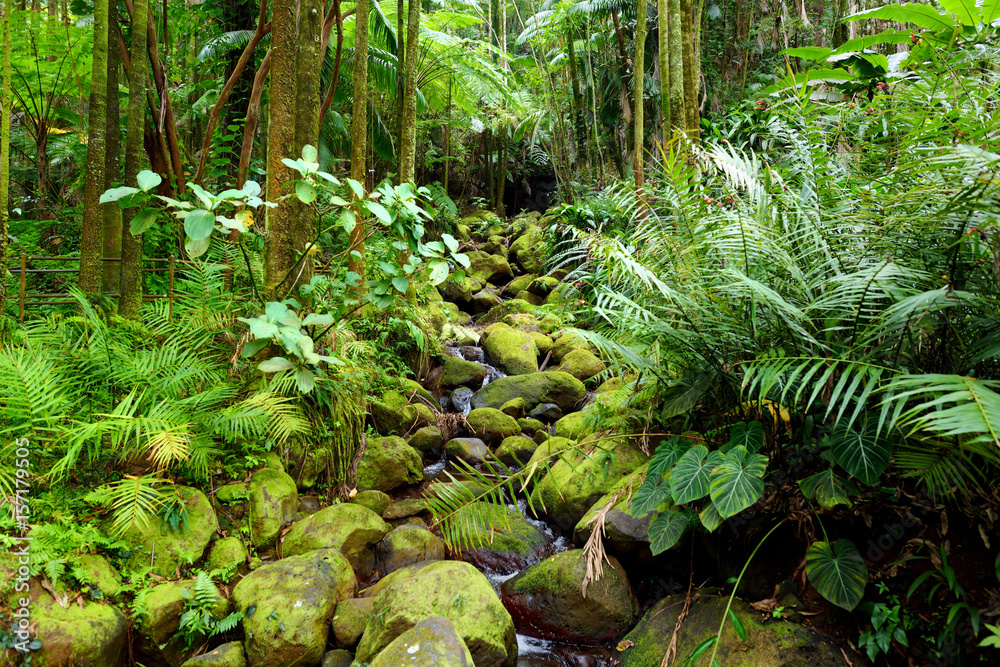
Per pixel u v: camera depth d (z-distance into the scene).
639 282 2.71
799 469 2.25
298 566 2.33
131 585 2.09
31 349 2.49
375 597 2.36
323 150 6.98
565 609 2.47
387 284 3.08
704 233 2.58
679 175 2.75
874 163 2.63
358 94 4.29
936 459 1.85
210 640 2.13
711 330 2.38
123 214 3.62
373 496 3.25
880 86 3.32
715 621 2.18
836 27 5.52
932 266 1.97
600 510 2.62
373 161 9.76
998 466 1.73
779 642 2.01
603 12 8.52
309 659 2.10
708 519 2.08
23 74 5.55
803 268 2.37
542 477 3.42
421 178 12.38
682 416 2.96
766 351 2.22
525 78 11.79
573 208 7.04
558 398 4.84
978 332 1.88
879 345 1.95
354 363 3.57
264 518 2.61
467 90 10.13
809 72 4.19
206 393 2.68
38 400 2.30
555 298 6.66
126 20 5.01
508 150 14.41
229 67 6.33
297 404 3.06
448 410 4.96
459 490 2.62
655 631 2.30
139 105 3.45
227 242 3.59
